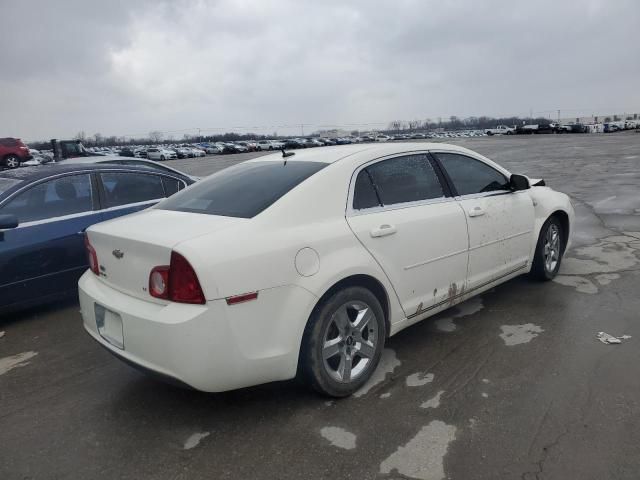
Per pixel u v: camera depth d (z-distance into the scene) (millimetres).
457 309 4613
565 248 5402
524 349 3754
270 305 2852
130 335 2857
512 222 4492
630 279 5160
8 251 4738
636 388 3143
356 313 3283
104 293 3160
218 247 2736
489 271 4320
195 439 2877
